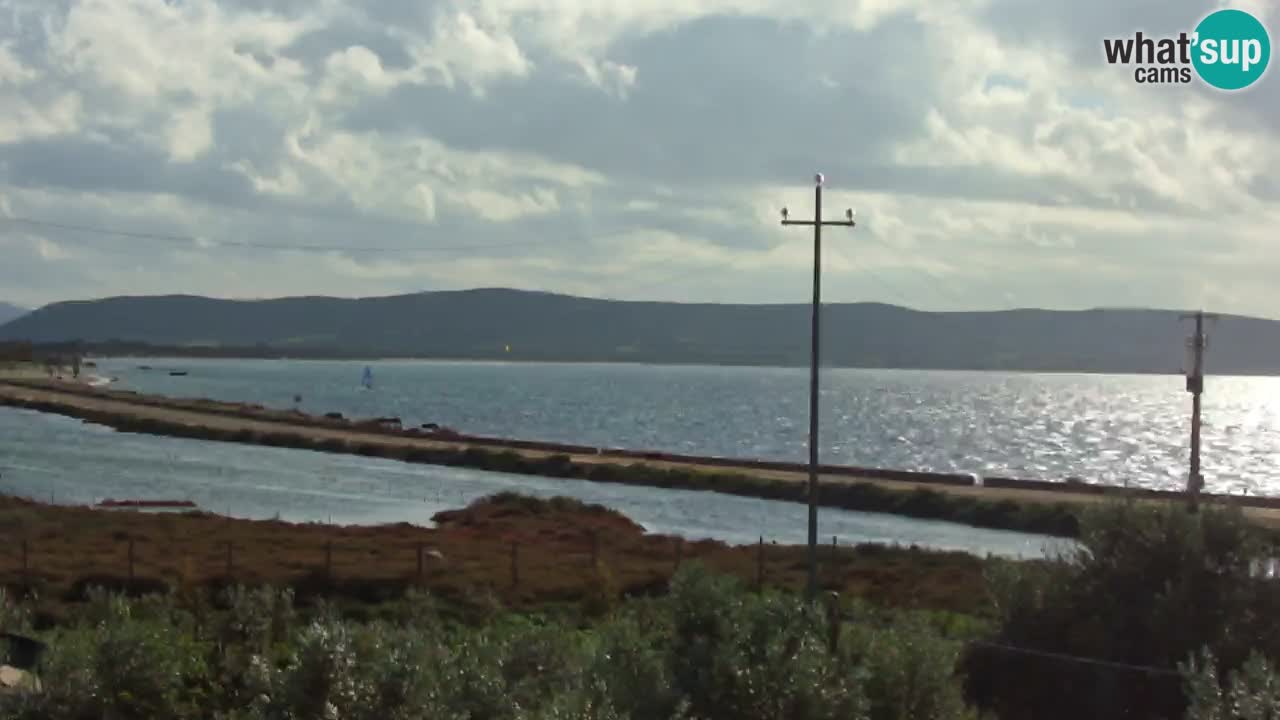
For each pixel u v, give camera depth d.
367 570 35.25
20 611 21.44
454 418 175.50
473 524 54.38
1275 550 20.56
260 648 18.14
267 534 45.69
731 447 134.88
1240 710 12.74
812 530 29.67
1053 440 161.38
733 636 13.96
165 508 60.62
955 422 195.62
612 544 47.47
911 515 67.81
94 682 14.28
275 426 124.75
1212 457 140.38
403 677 12.80
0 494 60.03
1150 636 18.88
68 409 141.50
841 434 161.75
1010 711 18.00
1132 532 19.89
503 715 13.09
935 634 16.91
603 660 13.62
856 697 13.27
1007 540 57.69
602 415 193.62
